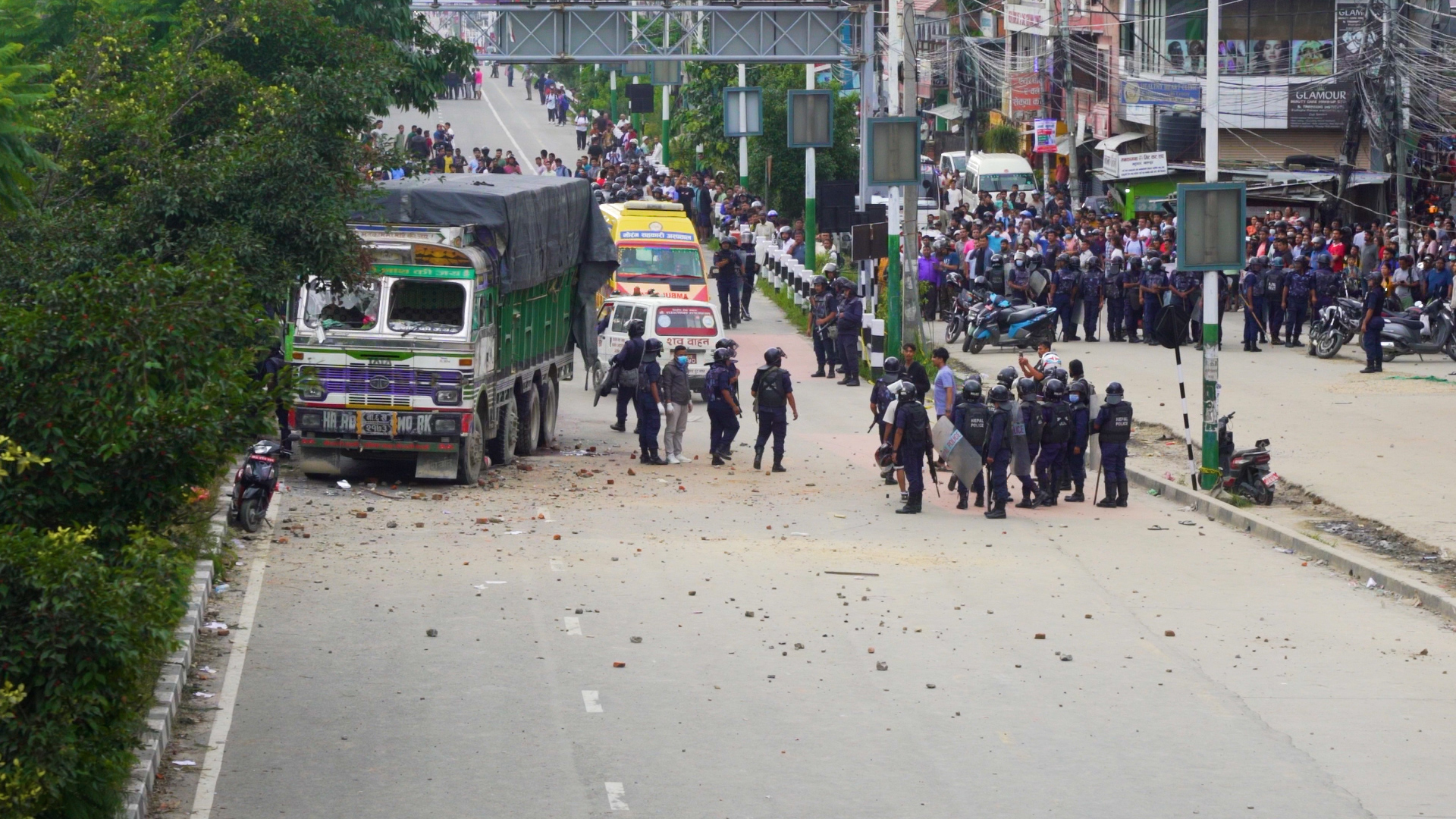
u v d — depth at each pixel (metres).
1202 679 38.16
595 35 117.25
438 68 84.56
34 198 35.34
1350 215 129.50
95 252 50.47
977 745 33.16
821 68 166.75
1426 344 93.88
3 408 27.91
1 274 47.44
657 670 38.03
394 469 66.44
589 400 90.62
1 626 24.05
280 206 53.81
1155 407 80.81
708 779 30.86
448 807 29.14
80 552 24.50
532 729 33.62
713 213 158.62
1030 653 40.22
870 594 46.16
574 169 194.62
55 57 54.91
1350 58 134.12
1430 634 42.66
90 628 24.31
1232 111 142.00
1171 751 33.00
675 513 58.56
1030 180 170.62
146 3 61.56
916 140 92.56
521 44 116.62
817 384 94.69
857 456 73.06
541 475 66.31
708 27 119.56
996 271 109.06
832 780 30.94
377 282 61.56
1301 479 62.91
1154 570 50.12
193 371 29.41
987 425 59.50
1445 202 126.31
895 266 93.81
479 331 62.50
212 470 29.17
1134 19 150.62
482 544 51.66
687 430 80.69
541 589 45.72
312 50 64.50
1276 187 131.25
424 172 71.12
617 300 91.69
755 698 36.00
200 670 36.94
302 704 35.00
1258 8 143.12
